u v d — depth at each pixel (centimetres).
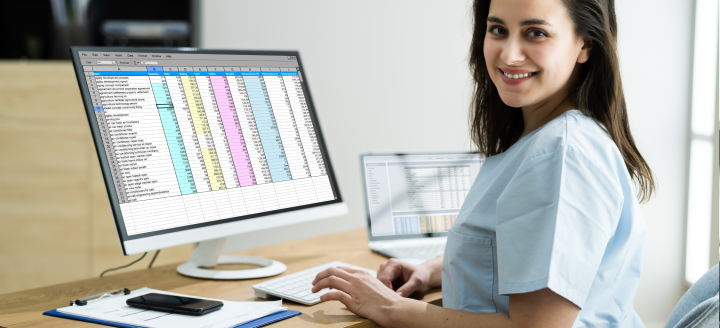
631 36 237
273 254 139
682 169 241
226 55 122
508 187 83
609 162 83
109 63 106
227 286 112
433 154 150
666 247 245
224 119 118
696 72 235
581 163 80
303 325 88
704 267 236
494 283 90
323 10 256
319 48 258
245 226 116
